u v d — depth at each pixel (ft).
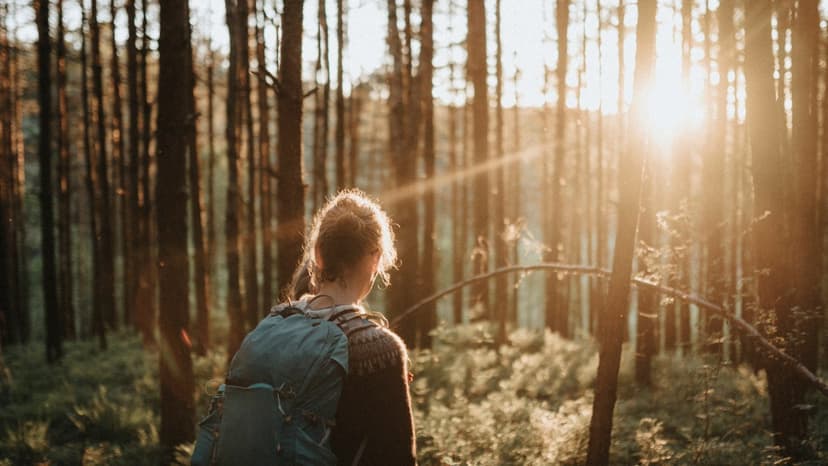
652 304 25.68
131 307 54.95
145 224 43.50
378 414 4.94
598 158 47.96
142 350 40.19
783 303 14.92
